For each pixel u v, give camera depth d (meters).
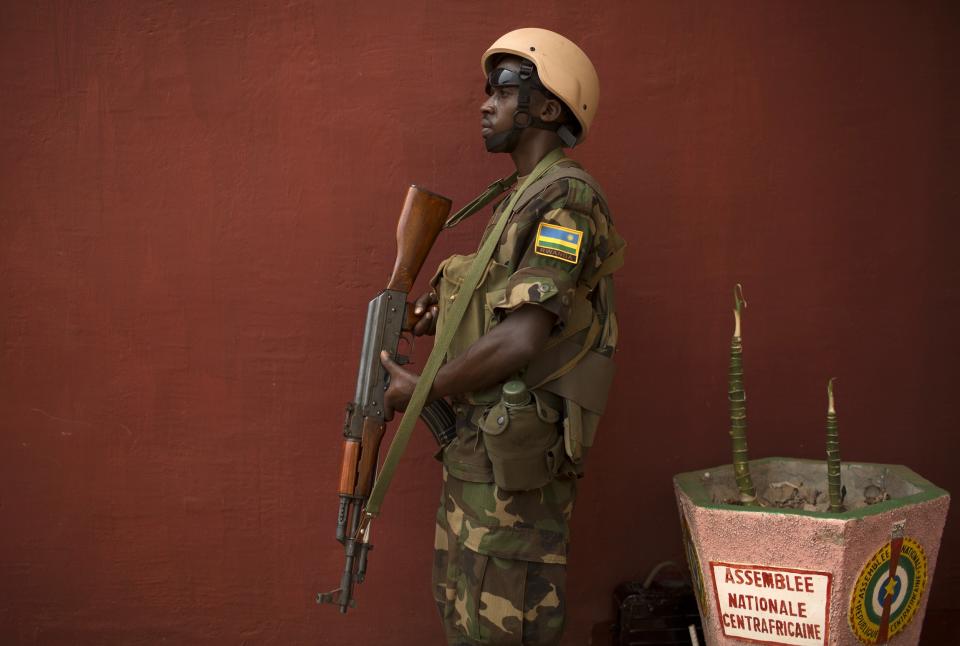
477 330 2.10
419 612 2.77
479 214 2.68
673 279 2.72
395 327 2.17
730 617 2.23
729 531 2.18
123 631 2.74
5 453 2.67
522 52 2.09
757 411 2.77
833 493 2.33
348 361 2.70
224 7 2.59
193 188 2.63
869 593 2.17
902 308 2.77
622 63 2.65
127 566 2.72
